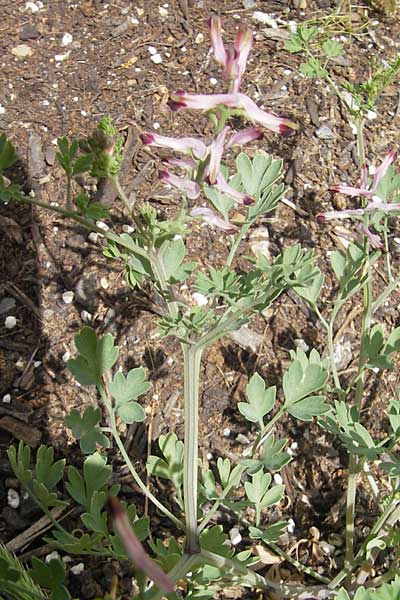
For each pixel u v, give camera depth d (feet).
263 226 1.02
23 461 0.68
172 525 0.83
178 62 1.15
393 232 1.04
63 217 0.99
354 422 0.73
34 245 0.97
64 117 1.07
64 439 0.86
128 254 0.76
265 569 0.82
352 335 0.96
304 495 0.86
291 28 1.22
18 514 0.82
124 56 1.15
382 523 0.75
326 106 1.14
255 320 0.96
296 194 1.05
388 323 0.97
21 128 1.05
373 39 1.24
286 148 1.09
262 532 0.70
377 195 0.84
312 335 0.95
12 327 0.92
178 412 0.89
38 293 0.94
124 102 1.10
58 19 1.18
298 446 0.89
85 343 0.68
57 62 1.13
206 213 0.64
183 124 1.08
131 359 0.91
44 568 0.60
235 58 0.55
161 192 1.02
